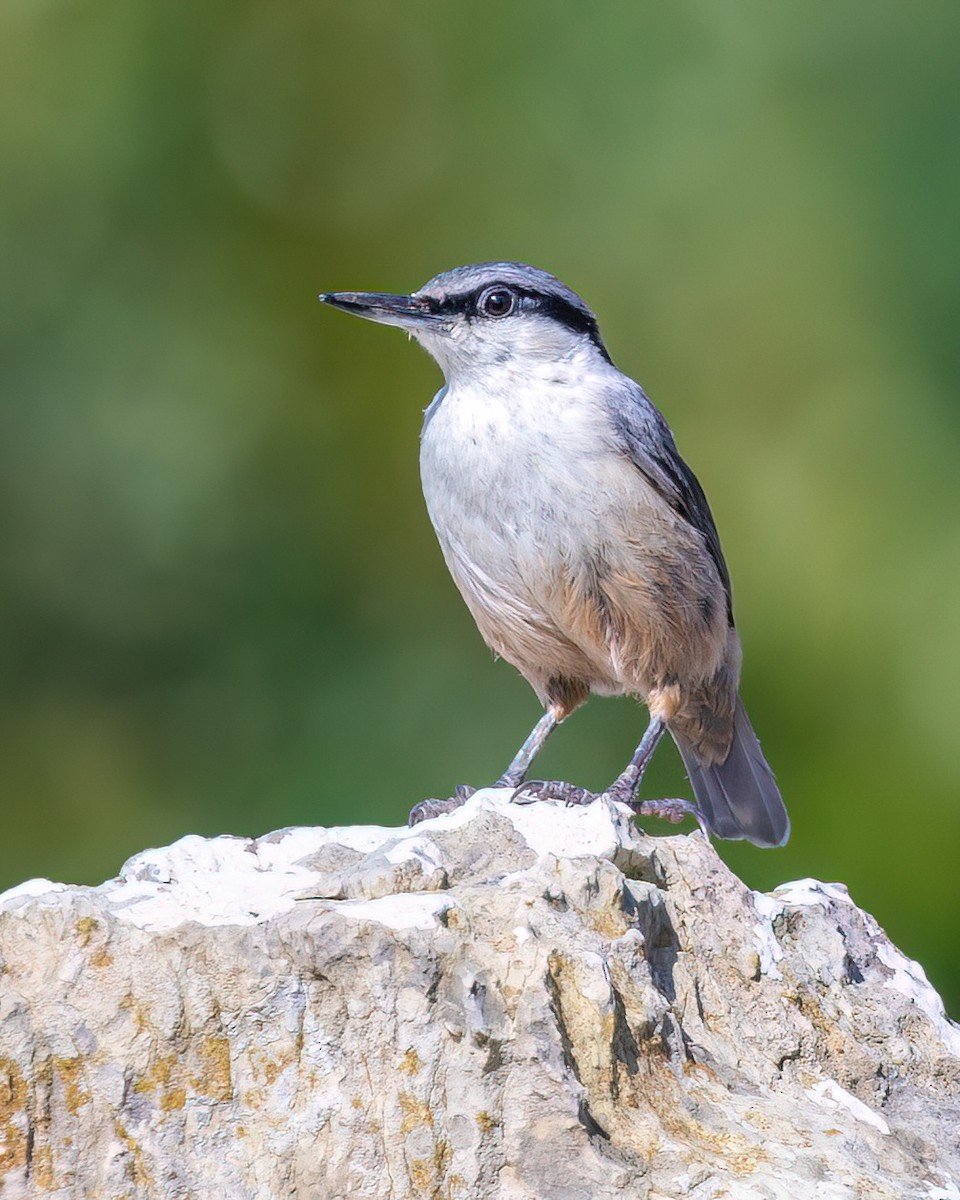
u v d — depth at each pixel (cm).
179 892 583
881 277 1274
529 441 786
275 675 1312
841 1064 591
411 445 1382
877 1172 529
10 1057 513
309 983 524
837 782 1201
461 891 557
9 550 1309
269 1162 511
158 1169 507
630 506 789
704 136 1330
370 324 1392
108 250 1345
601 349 838
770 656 1238
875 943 659
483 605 825
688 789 1236
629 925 567
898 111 1284
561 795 737
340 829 639
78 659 1306
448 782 1266
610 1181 502
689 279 1327
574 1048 525
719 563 872
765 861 1198
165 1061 518
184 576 1317
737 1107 546
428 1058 514
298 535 1346
